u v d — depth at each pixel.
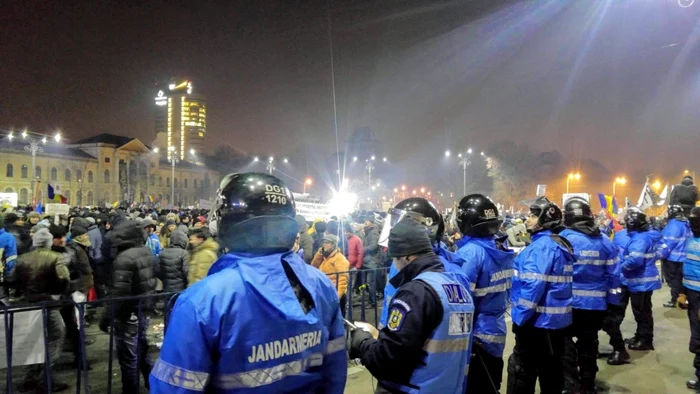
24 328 3.93
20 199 67.19
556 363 4.49
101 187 77.38
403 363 2.49
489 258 3.80
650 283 6.98
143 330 5.32
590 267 5.26
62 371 6.40
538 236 4.54
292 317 1.75
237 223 1.85
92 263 10.19
